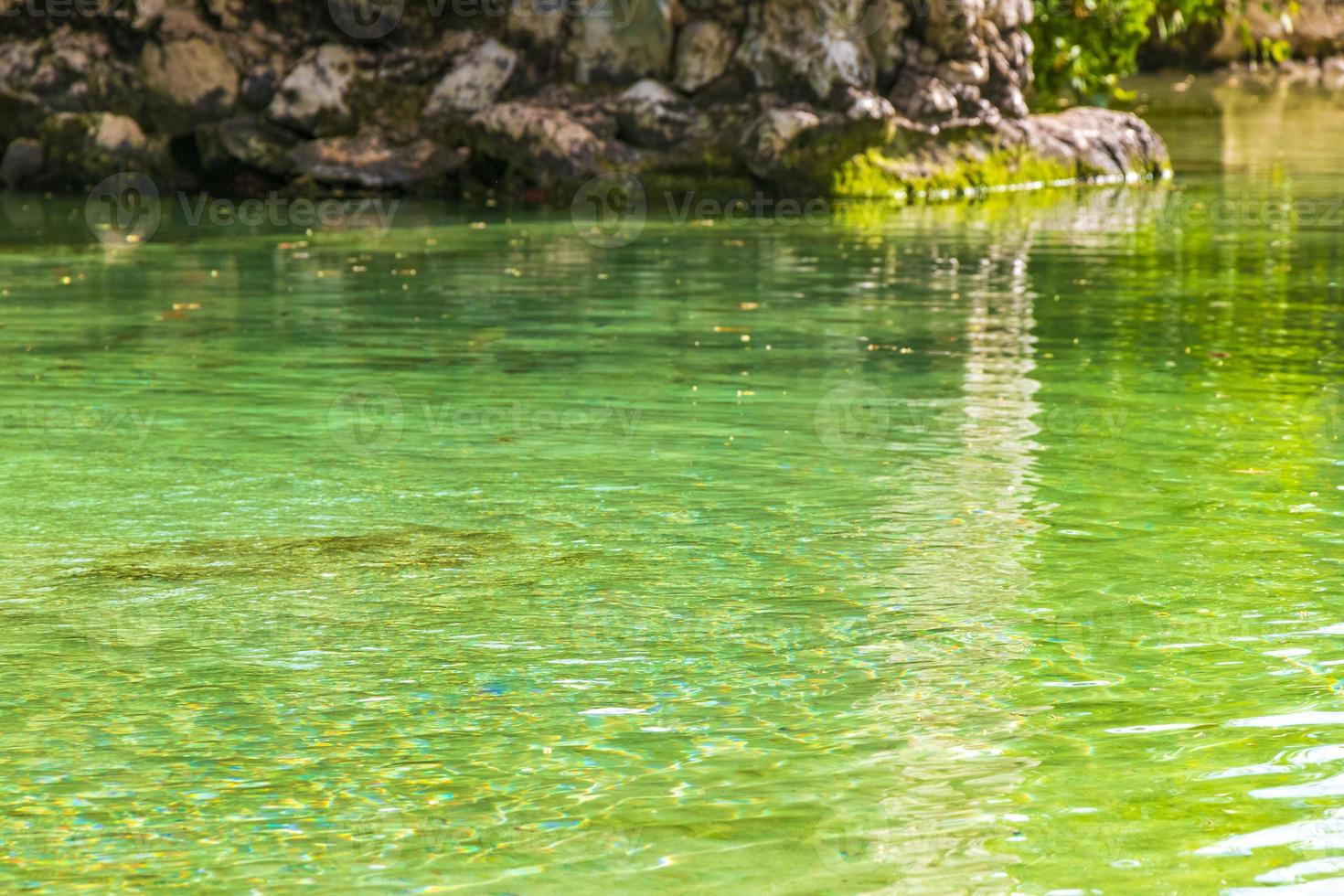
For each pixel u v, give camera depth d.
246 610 5.14
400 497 6.40
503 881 3.54
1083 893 3.47
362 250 13.50
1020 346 9.35
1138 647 4.82
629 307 10.65
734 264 12.56
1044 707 4.40
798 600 5.24
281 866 3.60
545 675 4.63
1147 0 20.64
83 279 11.89
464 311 10.52
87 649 4.81
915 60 17.58
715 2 17.00
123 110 17.94
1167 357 9.02
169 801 3.90
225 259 12.97
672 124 16.84
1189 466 6.80
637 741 4.21
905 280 11.76
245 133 17.45
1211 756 4.09
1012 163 17.73
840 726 4.29
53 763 4.08
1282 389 8.21
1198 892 3.47
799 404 7.95
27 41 18.19
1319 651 4.77
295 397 8.14
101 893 3.49
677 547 5.79
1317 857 3.60
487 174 17.33
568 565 5.59
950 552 5.71
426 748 4.17
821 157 16.67
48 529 5.96
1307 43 33.47
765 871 3.57
